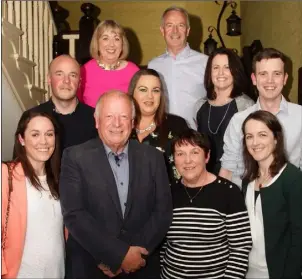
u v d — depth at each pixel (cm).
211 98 289
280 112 241
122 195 212
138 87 254
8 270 204
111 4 573
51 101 269
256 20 478
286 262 209
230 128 253
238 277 206
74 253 215
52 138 216
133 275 216
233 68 276
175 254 211
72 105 269
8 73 317
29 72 362
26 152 215
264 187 211
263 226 209
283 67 236
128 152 218
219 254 209
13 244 203
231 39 570
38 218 208
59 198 217
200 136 214
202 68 329
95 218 207
